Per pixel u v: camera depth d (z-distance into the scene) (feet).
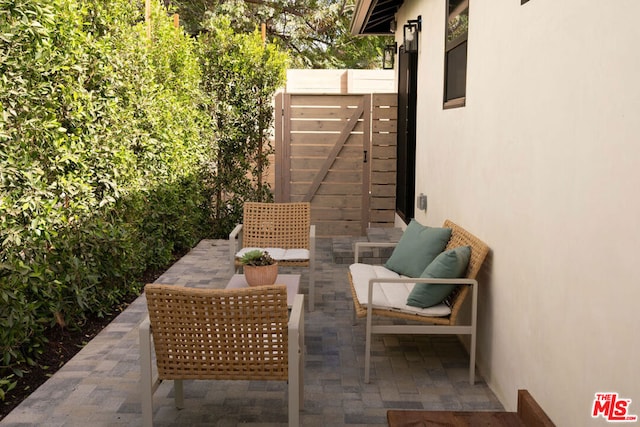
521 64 10.30
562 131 8.58
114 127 16.60
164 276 20.89
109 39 16.19
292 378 9.25
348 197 28.19
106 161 15.92
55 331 14.83
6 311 11.18
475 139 13.37
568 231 8.36
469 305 13.78
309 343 14.58
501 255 11.39
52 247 13.57
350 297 18.60
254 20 50.01
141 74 18.88
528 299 9.91
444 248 14.60
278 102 27.84
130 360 13.25
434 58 18.72
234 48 27.50
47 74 12.56
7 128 11.54
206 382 12.23
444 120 16.98
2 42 11.06
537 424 8.82
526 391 9.61
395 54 30.22
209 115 27.40
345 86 38.58
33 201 11.82
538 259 9.48
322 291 19.29
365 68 56.39
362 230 28.27
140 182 18.95
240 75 27.58
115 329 15.26
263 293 8.93
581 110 7.97
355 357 13.69
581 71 7.98
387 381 12.37
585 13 7.87
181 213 23.81
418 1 22.16
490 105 12.14
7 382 11.27
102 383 12.05
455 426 8.72
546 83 9.19
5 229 11.39
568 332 8.33
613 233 7.11
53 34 13.05
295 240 19.17
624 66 6.88
